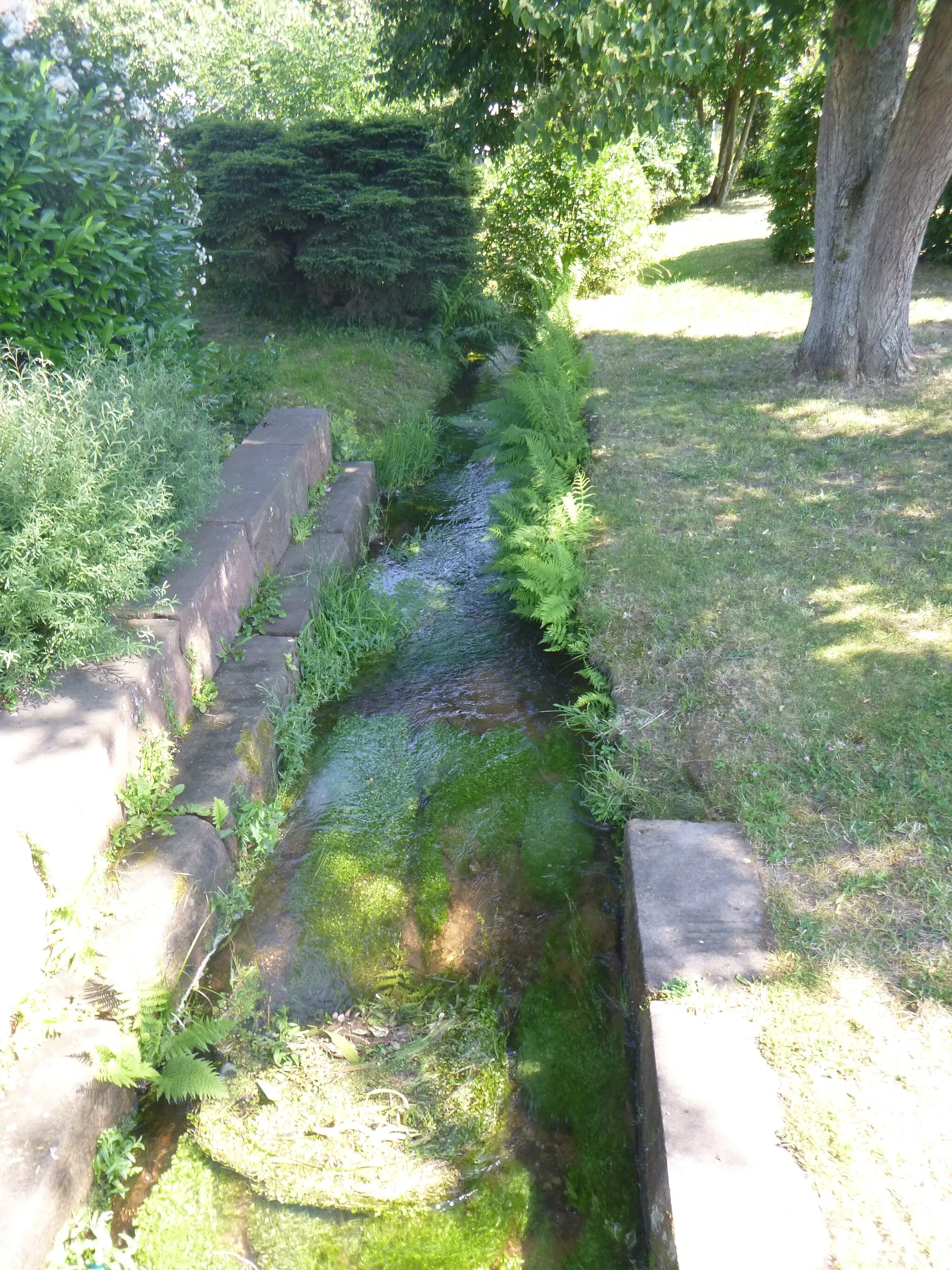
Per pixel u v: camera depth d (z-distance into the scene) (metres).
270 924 3.33
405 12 7.40
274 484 5.27
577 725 4.33
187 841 3.20
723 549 5.23
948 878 2.92
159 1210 2.38
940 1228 1.95
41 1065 2.40
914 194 6.88
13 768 2.79
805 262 13.45
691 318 10.85
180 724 3.74
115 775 3.10
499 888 3.47
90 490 3.33
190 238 6.33
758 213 21.55
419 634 5.38
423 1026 2.96
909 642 4.17
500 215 12.52
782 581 4.83
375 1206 2.40
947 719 3.65
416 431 8.02
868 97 6.73
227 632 4.45
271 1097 2.70
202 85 14.74
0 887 2.40
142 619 3.77
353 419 8.02
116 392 4.16
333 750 4.33
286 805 3.96
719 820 3.38
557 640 4.79
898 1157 2.11
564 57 6.20
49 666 3.18
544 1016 2.95
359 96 14.45
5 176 4.41
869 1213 1.98
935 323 8.97
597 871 3.48
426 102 8.23
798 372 8.08
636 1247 2.27
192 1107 2.68
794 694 3.94
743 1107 2.24
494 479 6.58
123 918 2.85
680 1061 2.37
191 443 4.43
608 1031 2.86
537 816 3.79
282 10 15.69
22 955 2.51
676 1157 2.12
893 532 5.21
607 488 6.18
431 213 10.54
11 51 5.20
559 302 9.91
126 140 5.51
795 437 6.76
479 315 11.54
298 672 4.61
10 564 3.13
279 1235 2.33
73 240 4.55
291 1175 2.47
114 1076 2.40
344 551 5.70
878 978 2.60
